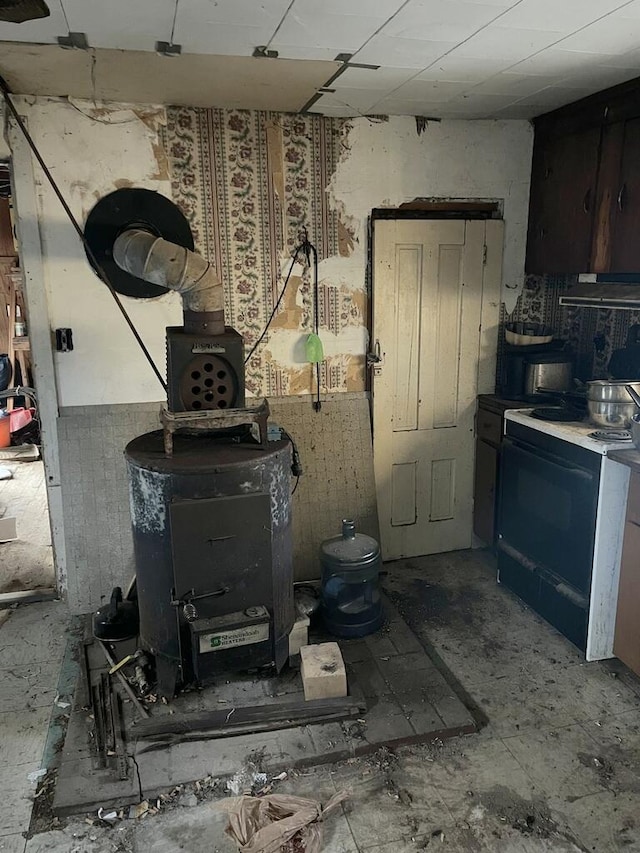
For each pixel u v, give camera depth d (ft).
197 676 7.25
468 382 11.54
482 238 11.01
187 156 9.52
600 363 10.92
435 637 9.27
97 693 7.88
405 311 10.91
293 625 8.34
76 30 6.41
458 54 7.31
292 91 8.67
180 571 7.12
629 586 7.93
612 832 6.05
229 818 6.06
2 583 10.81
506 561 10.43
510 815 6.25
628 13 6.14
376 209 10.63
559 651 8.89
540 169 10.75
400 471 11.51
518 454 9.74
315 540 10.85
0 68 7.62
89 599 9.89
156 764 6.82
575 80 8.45
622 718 7.58
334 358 10.91
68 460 9.83
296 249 10.30
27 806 6.42
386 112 10.00
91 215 9.32
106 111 9.10
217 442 7.94
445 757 7.01
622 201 8.92
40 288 9.36
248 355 10.45
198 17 6.10
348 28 6.46
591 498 8.14
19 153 8.87
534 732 7.38
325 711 7.47
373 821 6.21
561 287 11.64
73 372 9.77
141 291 9.73
